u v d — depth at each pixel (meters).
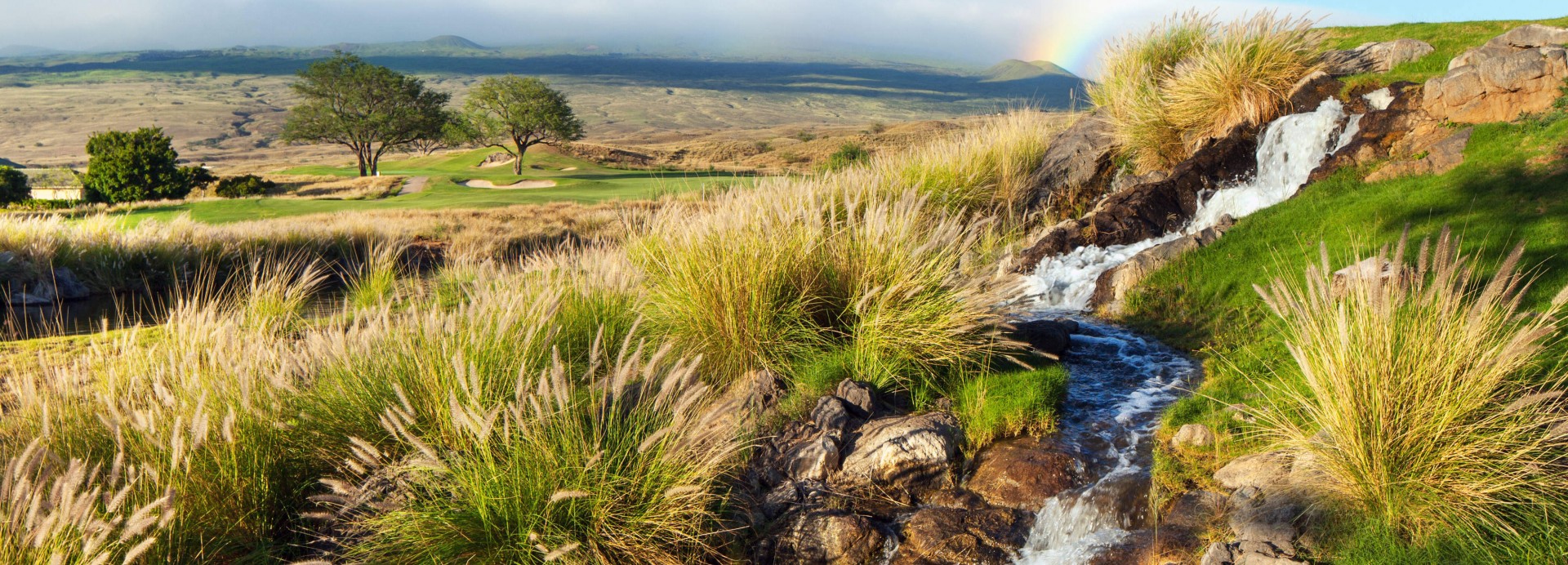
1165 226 10.61
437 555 4.24
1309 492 4.30
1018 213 12.47
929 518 5.01
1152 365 7.08
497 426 4.72
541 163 80.38
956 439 5.72
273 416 5.09
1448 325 4.05
